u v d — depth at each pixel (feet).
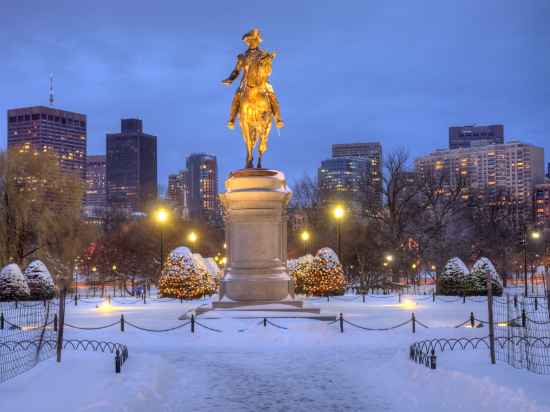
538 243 297.74
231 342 75.15
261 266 95.14
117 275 244.83
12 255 184.96
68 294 181.47
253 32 100.58
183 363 62.85
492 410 40.42
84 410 39.68
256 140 100.68
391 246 225.35
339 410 45.03
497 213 285.64
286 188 98.68
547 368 53.31
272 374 57.31
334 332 80.33
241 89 100.58
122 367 55.26
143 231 263.70
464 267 155.74
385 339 76.38
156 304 133.08
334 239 238.68
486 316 101.71
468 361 56.18
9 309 121.08
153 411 43.78
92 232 207.82
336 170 571.28
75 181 200.34
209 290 150.20
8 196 183.42
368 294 169.68
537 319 95.86
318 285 144.97
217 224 363.56
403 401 46.68
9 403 41.96
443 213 232.32
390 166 235.20
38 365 56.13
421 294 168.96
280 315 88.74
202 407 46.16
